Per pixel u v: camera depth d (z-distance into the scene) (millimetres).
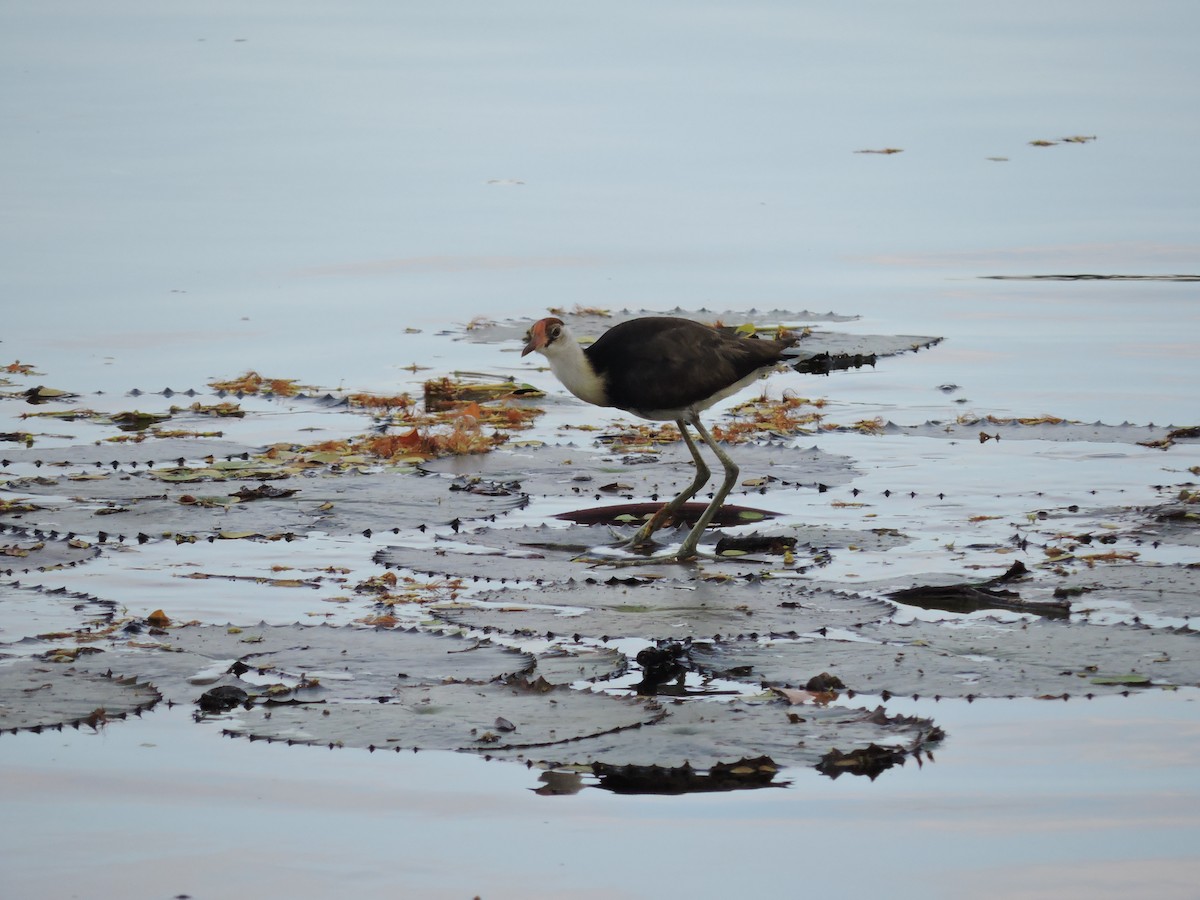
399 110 35719
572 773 8469
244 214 26828
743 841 7840
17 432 16062
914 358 19266
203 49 41938
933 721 9070
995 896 7371
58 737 8859
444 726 8969
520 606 11117
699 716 9133
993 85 38688
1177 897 7340
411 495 14078
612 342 13289
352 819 8023
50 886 7395
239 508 13578
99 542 12562
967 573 11688
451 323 20984
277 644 10266
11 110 35094
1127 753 8695
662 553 12508
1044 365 18812
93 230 25562
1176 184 29484
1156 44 43344
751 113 35719
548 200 28203
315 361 19203
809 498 14023
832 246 25281
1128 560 12039
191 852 7695
